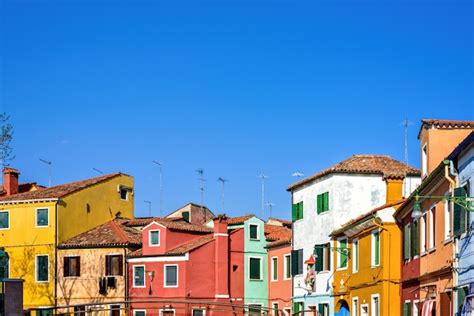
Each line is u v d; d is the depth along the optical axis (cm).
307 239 4584
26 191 6247
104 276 5425
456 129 2784
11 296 3120
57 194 5569
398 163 4334
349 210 4253
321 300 4247
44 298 5500
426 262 2750
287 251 5206
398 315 3269
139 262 5419
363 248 3606
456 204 2250
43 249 5534
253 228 5638
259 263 5612
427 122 2795
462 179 2239
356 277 3728
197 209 6500
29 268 5556
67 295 5469
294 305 4700
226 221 5506
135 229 5800
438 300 2553
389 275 3288
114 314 5391
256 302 5519
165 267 5353
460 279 2281
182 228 5512
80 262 5488
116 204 6022
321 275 4266
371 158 4375
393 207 3338
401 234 3241
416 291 2927
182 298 5269
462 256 2259
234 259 5512
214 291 5394
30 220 5588
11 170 6025
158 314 5341
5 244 5625
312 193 4547
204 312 5325
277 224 6406
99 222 5841
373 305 3441
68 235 5597
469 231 2167
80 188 5706
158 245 5397
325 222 4344
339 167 4275
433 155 2770
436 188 2566
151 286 5362
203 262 5384
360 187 4272
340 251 3928
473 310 2108
